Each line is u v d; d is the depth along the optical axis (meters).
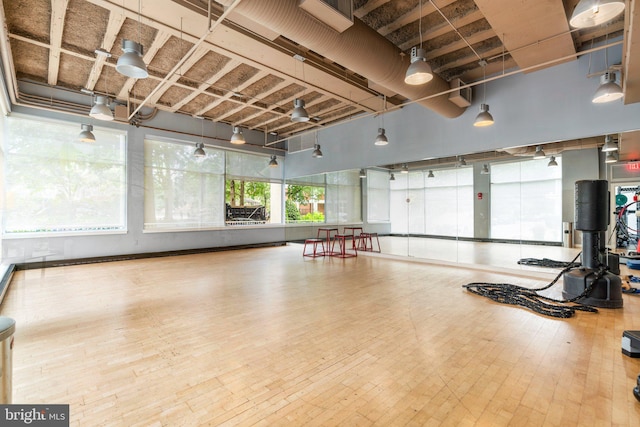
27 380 2.08
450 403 1.82
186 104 7.39
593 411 1.73
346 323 3.14
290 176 10.01
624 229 6.00
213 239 8.58
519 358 2.37
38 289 4.45
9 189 5.67
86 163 6.58
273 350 2.54
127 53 3.00
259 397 1.90
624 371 2.16
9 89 5.02
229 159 8.98
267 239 9.82
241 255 7.98
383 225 7.57
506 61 4.98
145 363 2.33
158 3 3.44
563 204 5.52
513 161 5.79
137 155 7.24
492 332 2.88
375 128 7.41
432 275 5.46
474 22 4.12
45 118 6.03
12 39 4.55
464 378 2.09
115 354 2.47
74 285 4.68
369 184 7.82
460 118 5.87
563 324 3.06
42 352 2.50
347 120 7.63
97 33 4.43
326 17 2.98
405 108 6.77
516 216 5.81
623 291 4.13
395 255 7.34
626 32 2.57
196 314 3.42
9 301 3.86
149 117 7.37
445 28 4.04
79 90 6.38
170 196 7.82
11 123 5.73
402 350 2.53
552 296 3.99
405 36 4.33
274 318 3.29
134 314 3.42
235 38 4.12
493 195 6.00
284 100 6.79
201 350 2.54
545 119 4.86
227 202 8.94
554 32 3.77
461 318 3.25
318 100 6.70
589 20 2.22
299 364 2.31
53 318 3.29
